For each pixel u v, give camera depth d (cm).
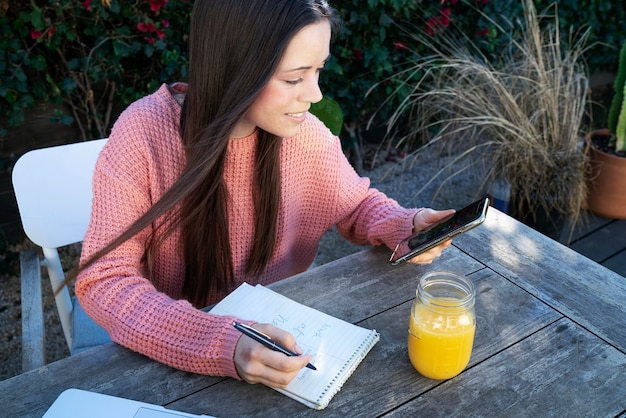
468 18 307
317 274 118
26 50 228
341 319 105
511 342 101
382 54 290
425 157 334
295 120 106
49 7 222
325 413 86
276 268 143
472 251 127
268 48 95
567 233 255
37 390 90
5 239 241
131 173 113
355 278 117
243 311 105
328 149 136
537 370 95
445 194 303
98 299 102
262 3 94
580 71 286
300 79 100
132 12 239
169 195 101
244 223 129
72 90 244
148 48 241
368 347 98
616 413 87
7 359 210
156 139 117
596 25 346
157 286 132
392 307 109
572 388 91
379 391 90
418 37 298
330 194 139
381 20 283
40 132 245
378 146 335
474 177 291
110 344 100
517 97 246
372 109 317
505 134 238
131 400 86
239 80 97
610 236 253
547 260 124
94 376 93
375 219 135
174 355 94
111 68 243
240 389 91
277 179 125
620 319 107
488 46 306
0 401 88
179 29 251
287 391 89
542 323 105
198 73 103
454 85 259
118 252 108
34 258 152
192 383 92
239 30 95
